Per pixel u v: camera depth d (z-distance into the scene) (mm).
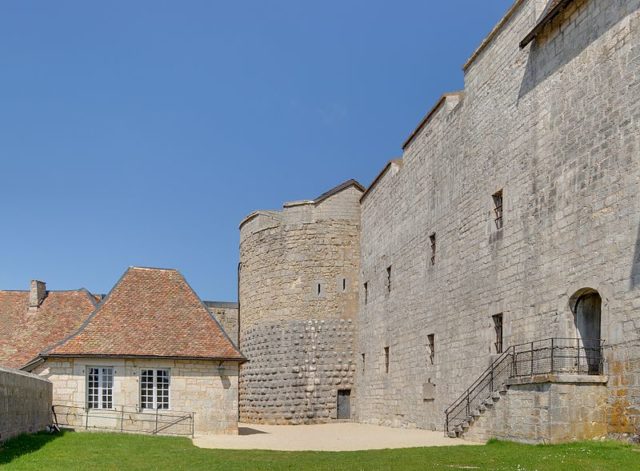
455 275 26094
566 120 19094
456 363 25531
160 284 29375
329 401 38812
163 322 27688
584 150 18125
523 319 20672
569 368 18094
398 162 34250
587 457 14125
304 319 39688
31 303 32906
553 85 19891
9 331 31719
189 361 26578
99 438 21922
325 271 40125
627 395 15719
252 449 20594
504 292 22016
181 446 20766
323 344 39375
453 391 25688
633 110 16250
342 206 40812
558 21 19844
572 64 19016
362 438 25078
